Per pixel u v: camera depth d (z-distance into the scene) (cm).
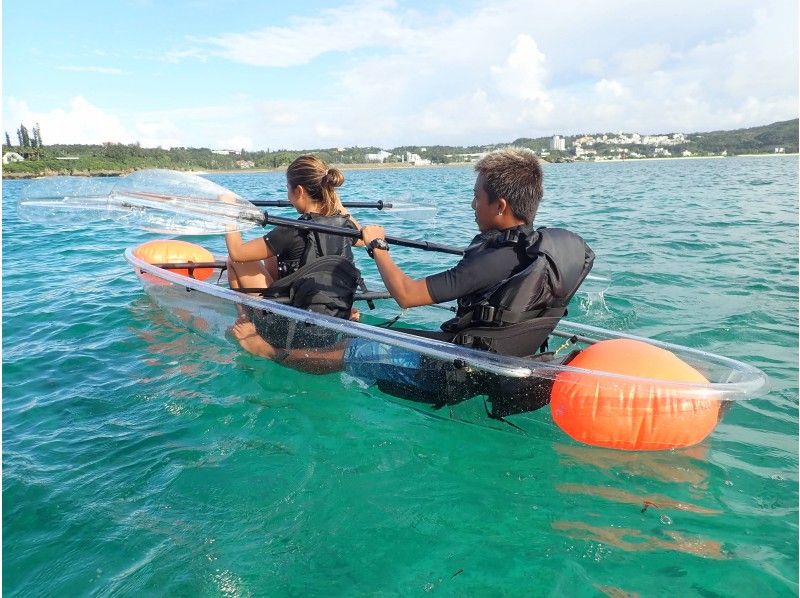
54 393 340
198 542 212
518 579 191
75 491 244
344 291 366
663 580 188
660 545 204
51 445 282
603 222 1042
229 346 399
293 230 362
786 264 630
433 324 429
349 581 192
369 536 214
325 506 232
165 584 192
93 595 189
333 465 262
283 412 313
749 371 281
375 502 234
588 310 472
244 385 347
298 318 346
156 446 280
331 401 325
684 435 246
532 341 283
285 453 272
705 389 248
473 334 282
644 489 237
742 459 256
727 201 1377
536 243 269
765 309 471
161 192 401
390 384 310
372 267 644
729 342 400
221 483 248
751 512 220
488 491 240
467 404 286
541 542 208
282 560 203
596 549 203
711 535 209
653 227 949
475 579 191
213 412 314
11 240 899
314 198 368
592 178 3030
